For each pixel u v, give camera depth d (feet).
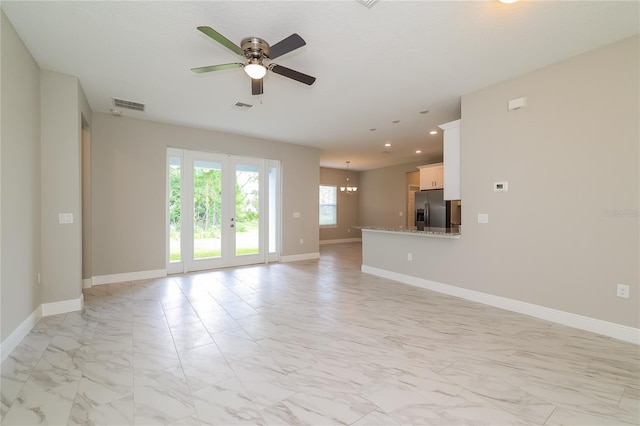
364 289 14.07
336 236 34.63
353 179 35.73
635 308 8.29
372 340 8.52
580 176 9.22
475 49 8.86
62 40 8.43
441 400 5.84
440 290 13.53
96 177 14.61
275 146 20.81
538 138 10.12
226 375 6.71
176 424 5.18
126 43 8.60
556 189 9.73
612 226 8.65
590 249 9.06
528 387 6.27
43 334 8.80
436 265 13.75
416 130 17.87
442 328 9.39
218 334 8.93
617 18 7.39
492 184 11.38
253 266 19.66
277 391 6.12
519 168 10.62
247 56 7.89
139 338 8.61
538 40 8.39
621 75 8.43
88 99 12.87
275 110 14.32
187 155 17.51
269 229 21.07
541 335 8.82
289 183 21.59
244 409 5.56
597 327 8.92
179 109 14.17
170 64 9.85
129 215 15.44
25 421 5.26
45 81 10.13
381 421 5.26
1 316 7.29
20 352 7.71
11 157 7.81
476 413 5.47
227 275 16.96
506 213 11.01
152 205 16.10
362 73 10.39
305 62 9.61
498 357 7.54
